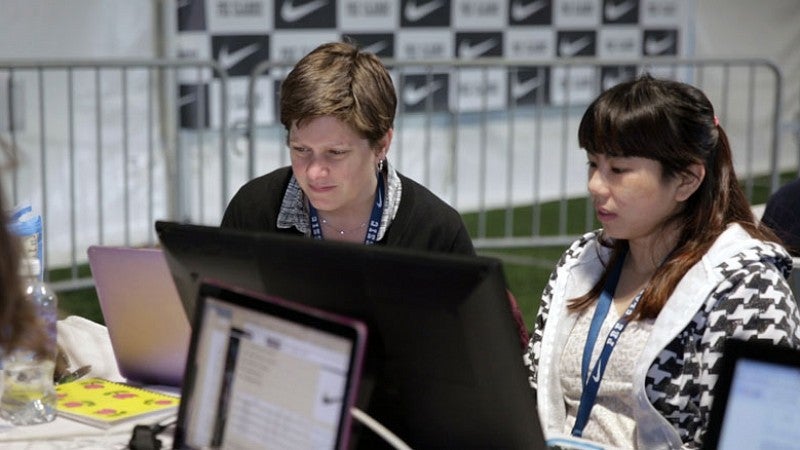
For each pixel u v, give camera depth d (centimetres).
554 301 234
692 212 215
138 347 230
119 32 586
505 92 718
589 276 233
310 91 230
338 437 152
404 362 168
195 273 190
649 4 751
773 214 293
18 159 162
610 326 221
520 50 711
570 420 222
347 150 233
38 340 155
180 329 224
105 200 593
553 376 227
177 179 599
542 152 746
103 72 579
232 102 620
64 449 197
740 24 798
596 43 736
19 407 210
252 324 167
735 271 206
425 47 679
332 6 645
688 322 206
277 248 172
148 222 606
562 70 734
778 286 205
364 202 252
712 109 213
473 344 159
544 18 715
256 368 165
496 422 166
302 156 236
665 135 205
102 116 582
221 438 170
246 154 628
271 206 261
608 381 216
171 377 232
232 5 614
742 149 823
